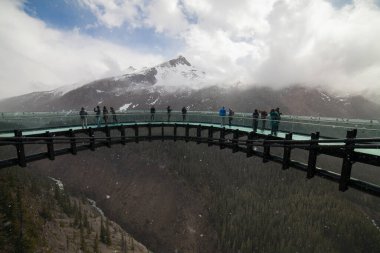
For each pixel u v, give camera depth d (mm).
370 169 134000
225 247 150125
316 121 25203
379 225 173375
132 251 120062
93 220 140500
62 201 140125
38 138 16797
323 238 149375
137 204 181500
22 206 98438
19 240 81438
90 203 181500
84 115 29469
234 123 31297
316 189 195625
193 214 174625
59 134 23422
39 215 109312
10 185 116625
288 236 151000
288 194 191875
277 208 176000
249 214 170500
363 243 151250
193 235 161000
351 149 11859
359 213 172500
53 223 110312
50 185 162500
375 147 9930
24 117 25719
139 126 32938
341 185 12266
